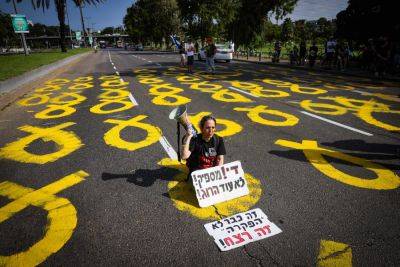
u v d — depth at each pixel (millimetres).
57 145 5422
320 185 3836
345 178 4016
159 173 4223
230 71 17453
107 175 4195
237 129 6164
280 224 3068
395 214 3209
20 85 12633
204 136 3492
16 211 3371
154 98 9430
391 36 16781
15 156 4949
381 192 3650
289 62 23844
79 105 8672
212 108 7984
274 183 3902
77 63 26094
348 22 19000
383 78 13414
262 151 4980
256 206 3389
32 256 2680
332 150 4980
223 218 3184
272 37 59406
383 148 5051
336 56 17531
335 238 2850
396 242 2789
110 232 2988
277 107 8031
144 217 3219
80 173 4273
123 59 30656
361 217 3162
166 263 2586
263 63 23625
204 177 3438
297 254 2658
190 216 3229
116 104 8664
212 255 2668
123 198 3598
